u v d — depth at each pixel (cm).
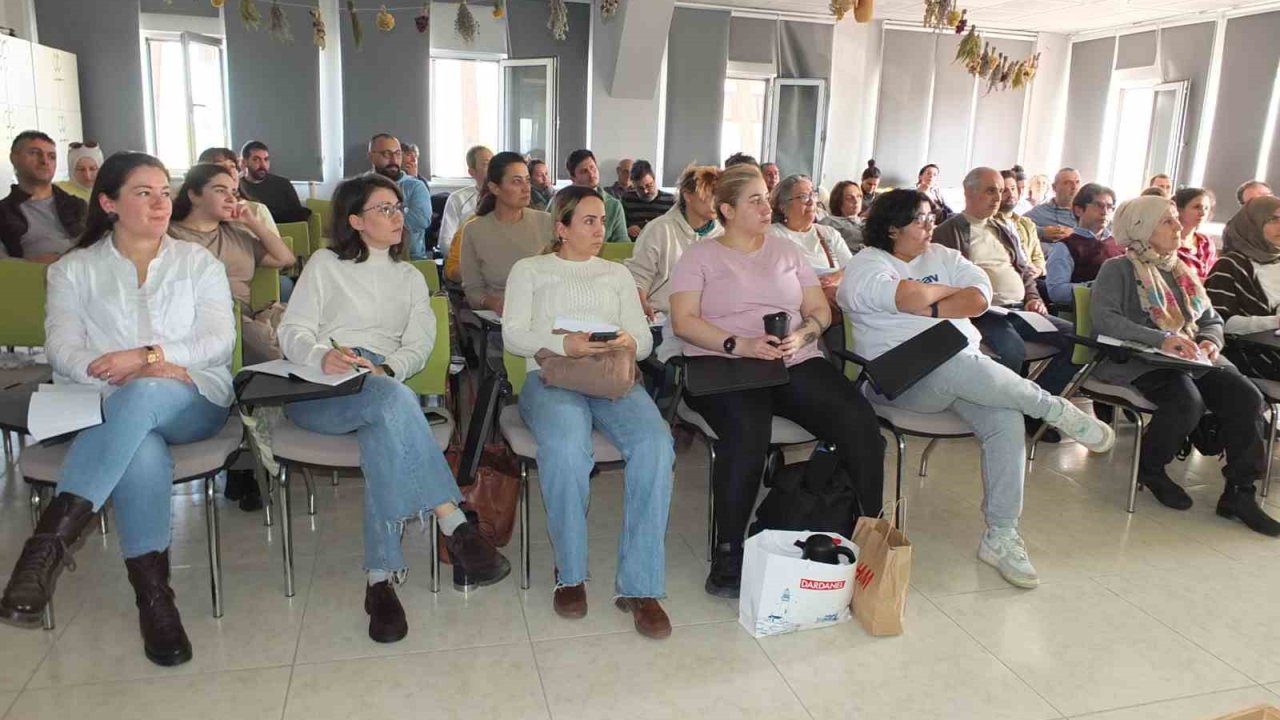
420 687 188
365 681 189
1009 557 245
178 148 784
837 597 215
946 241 383
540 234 343
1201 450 315
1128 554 265
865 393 274
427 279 329
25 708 176
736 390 239
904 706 186
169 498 196
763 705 185
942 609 229
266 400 196
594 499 304
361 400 207
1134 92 916
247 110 774
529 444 222
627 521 215
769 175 550
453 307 359
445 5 820
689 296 250
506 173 330
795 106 919
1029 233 427
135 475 189
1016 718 183
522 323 236
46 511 180
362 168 813
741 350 235
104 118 734
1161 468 304
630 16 775
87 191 469
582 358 218
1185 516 296
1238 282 341
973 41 328
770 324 230
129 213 208
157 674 189
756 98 946
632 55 811
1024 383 245
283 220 571
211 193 268
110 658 195
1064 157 991
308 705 180
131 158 208
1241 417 288
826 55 912
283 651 200
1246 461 288
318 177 806
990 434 247
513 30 837
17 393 221
